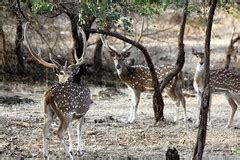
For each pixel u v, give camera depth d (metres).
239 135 16.03
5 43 24.39
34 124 16.28
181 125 16.88
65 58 25.09
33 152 13.49
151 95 23.02
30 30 23.67
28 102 19.88
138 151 14.00
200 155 10.96
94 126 16.45
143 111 19.41
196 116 18.70
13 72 24.59
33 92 21.97
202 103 10.93
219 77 17.09
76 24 16.91
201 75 17.34
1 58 24.56
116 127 16.44
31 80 24.08
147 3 14.25
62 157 12.98
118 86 24.48
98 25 14.98
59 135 12.33
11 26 24.08
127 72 17.89
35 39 24.14
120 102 20.94
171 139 15.24
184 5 15.14
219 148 14.52
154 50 28.39
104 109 19.47
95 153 13.61
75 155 13.29
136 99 17.62
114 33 15.64
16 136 14.95
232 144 14.98
